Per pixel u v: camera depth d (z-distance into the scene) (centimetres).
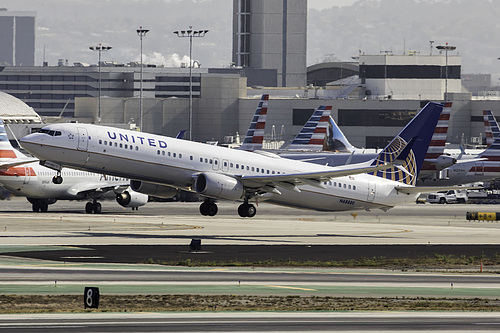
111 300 15138
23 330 12300
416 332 12562
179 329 12488
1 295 15425
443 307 15038
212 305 14850
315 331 12500
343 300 15662
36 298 15225
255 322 13112
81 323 12850
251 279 18225
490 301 15975
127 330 12369
